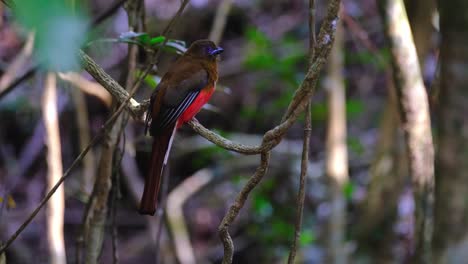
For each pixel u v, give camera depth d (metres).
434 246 3.83
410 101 7.40
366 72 16.53
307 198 13.66
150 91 9.21
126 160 13.44
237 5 16.58
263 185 13.36
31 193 14.02
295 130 15.38
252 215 13.84
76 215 14.73
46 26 1.63
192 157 15.20
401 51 7.34
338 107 12.33
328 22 3.90
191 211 15.27
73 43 1.66
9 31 11.52
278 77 14.30
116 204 6.60
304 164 4.68
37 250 13.12
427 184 7.41
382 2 7.35
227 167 13.97
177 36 15.64
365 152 15.34
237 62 15.74
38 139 13.97
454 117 3.71
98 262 6.62
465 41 3.58
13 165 13.94
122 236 15.41
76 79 8.41
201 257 14.88
